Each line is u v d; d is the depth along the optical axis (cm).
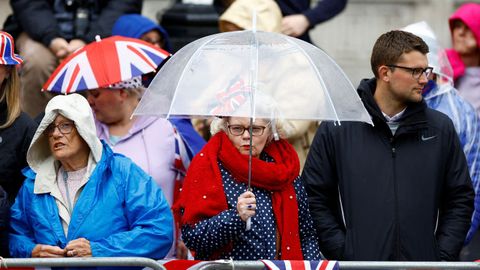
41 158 2372
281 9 3269
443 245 2428
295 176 2306
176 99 2220
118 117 2662
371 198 2414
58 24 3259
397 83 2422
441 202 2477
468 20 3366
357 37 5412
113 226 2308
